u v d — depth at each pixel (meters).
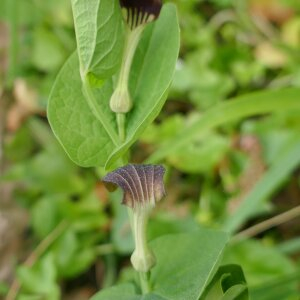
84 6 0.27
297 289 0.44
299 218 0.55
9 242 0.58
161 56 0.30
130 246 0.52
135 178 0.27
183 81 0.59
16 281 0.51
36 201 0.59
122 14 0.28
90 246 0.54
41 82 0.65
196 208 0.55
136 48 0.31
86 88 0.28
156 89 0.30
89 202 0.56
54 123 0.30
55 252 0.53
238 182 0.55
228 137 0.58
